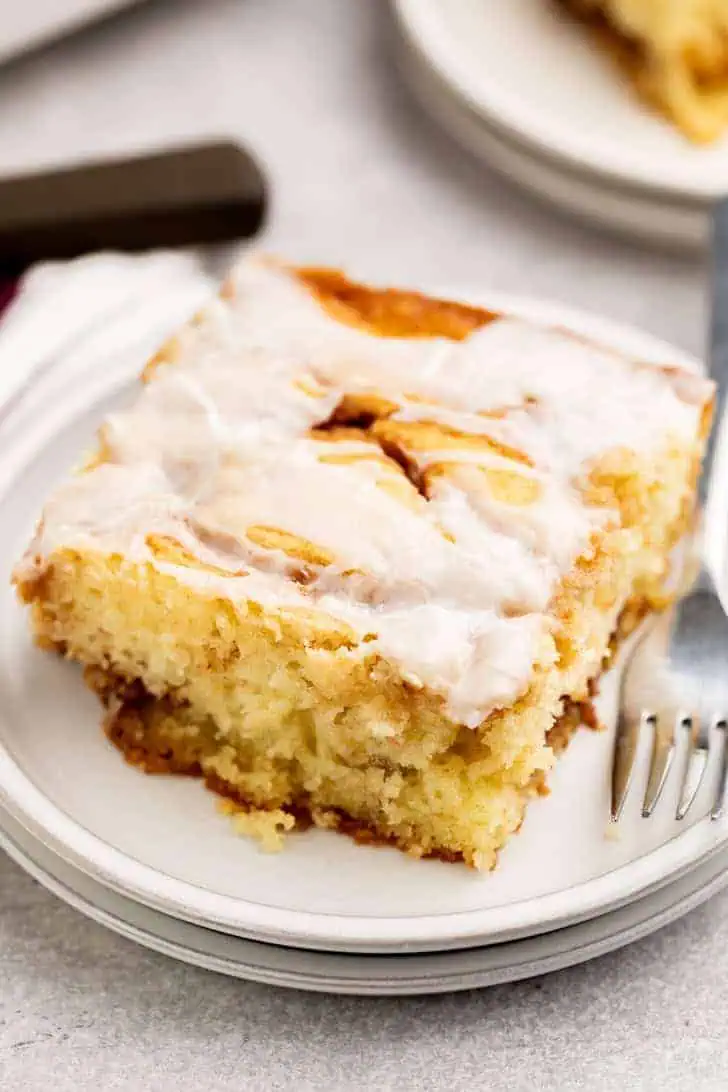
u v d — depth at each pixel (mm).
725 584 672
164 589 638
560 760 647
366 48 880
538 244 811
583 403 668
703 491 688
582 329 725
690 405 674
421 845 633
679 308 789
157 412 670
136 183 786
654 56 816
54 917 639
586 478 655
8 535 690
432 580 631
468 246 810
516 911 609
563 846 629
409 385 670
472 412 666
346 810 642
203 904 612
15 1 839
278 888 624
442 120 838
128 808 640
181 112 857
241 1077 611
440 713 618
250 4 893
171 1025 620
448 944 608
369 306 695
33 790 635
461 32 840
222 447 659
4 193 782
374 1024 619
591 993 623
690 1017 620
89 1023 620
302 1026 619
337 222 816
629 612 677
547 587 633
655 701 649
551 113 816
